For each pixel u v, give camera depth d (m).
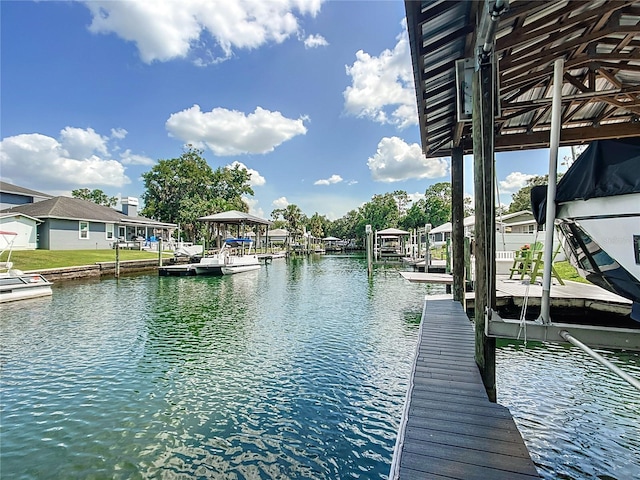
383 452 3.01
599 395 3.95
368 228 16.97
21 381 4.51
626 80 4.09
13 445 3.09
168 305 9.80
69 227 20.62
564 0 2.29
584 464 2.76
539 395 3.96
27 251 17.30
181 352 5.68
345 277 17.14
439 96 4.06
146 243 26.16
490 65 2.68
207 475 2.70
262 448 3.06
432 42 2.94
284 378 4.59
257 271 20.36
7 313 8.66
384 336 6.53
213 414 3.66
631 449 2.96
